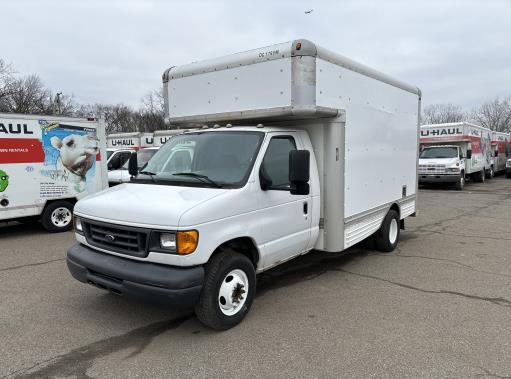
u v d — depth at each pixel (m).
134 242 3.95
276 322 4.44
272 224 4.64
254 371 3.48
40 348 3.89
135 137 24.41
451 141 20.81
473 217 11.59
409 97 7.89
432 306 4.88
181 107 5.91
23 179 8.92
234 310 4.32
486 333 4.15
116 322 4.46
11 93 43.56
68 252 4.54
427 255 7.28
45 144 9.21
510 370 3.46
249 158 4.53
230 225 4.11
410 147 8.12
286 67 4.81
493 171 28.36
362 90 5.98
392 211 7.44
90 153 10.04
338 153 5.37
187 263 3.73
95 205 4.32
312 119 5.42
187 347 3.89
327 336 4.11
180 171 4.82
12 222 10.98
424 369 3.49
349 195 5.73
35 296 5.25
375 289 5.49
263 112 5.04
